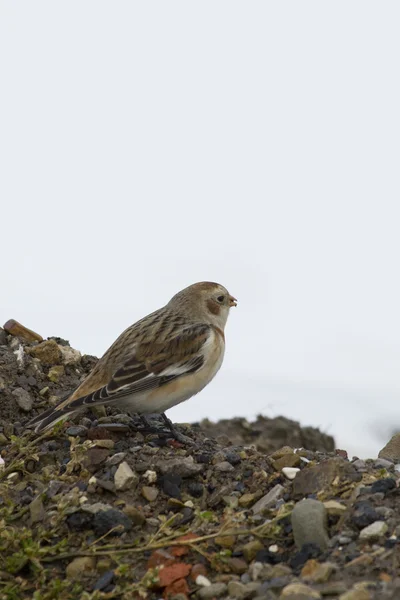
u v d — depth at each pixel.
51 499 10.64
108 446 11.51
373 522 9.42
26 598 9.56
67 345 14.62
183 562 9.60
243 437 16.94
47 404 12.90
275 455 11.48
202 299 13.20
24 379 13.20
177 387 12.24
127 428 12.05
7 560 9.74
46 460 11.49
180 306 13.20
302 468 11.20
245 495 10.70
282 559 9.39
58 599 9.28
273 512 10.17
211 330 12.84
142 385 11.93
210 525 10.15
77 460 11.16
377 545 9.08
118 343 12.37
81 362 14.09
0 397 12.73
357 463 11.20
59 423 11.84
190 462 11.12
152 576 9.12
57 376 13.50
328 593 8.14
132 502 10.68
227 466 11.21
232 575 9.30
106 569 9.72
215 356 12.74
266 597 8.37
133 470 11.03
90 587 9.53
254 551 9.51
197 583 9.23
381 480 10.18
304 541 9.34
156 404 12.16
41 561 9.85
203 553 9.42
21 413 12.68
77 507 10.34
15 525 10.41
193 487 10.87
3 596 9.39
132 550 9.61
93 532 10.20
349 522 9.57
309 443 16.95
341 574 8.55
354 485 10.37
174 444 11.86
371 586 8.16
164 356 12.17
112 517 10.19
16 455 11.65
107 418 12.55
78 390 11.89
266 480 10.98
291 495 10.59
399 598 7.78
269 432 17.19
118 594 9.24
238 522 10.05
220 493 10.74
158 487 10.88
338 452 12.71
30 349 13.77
